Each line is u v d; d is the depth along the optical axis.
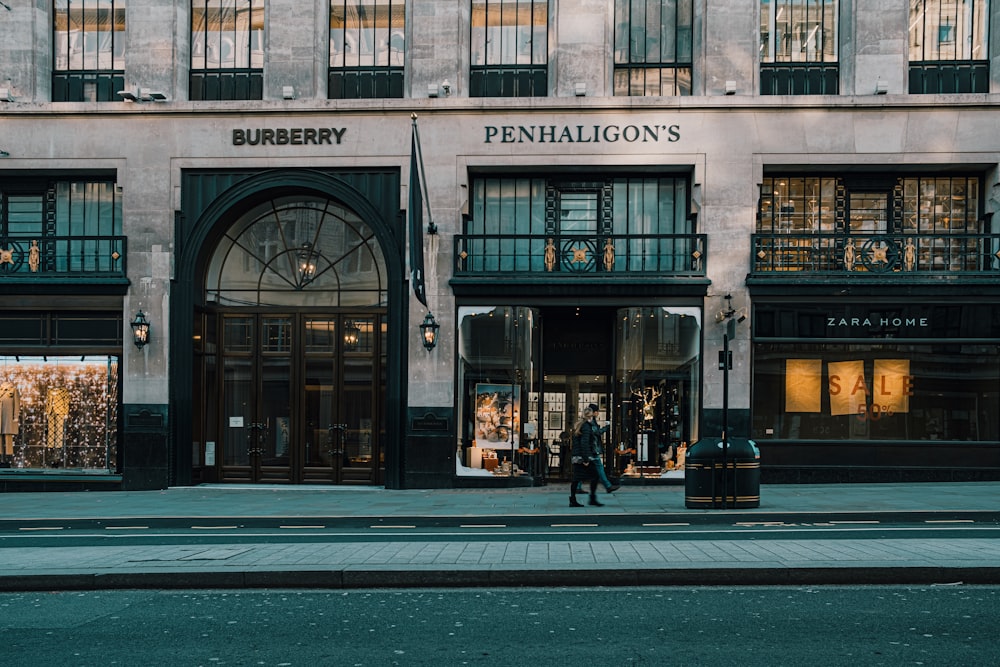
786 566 8.27
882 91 17.69
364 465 19.12
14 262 19.02
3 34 19.06
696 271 18.03
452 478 18.27
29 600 7.90
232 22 19.41
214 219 18.80
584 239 18.50
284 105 18.55
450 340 18.30
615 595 7.86
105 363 19.03
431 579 8.32
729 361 14.48
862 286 17.66
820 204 18.64
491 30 19.08
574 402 19.39
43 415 19.09
